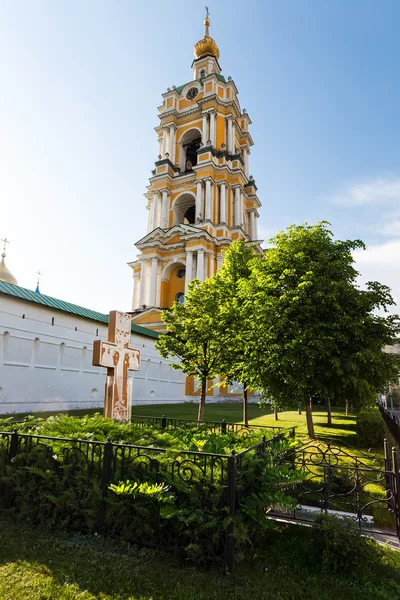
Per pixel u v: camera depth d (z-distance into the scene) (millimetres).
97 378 22234
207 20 53781
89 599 3793
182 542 4695
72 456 5633
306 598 4004
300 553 4953
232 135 45531
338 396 14438
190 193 44156
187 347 17859
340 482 6914
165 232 42406
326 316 13734
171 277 43500
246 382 17422
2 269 41094
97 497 5145
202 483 4723
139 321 39375
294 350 12773
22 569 4281
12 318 17250
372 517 6184
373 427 12648
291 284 14250
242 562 4668
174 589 4008
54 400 19047
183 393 34062
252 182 48000
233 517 4457
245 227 46188
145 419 11469
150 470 5125
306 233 14961
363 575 4465
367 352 12602
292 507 4863
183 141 48281
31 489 5590
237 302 17578
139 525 4902
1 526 5371
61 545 4852
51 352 19203
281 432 8641
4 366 16672
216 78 46188
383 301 13992
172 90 48188
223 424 10172
